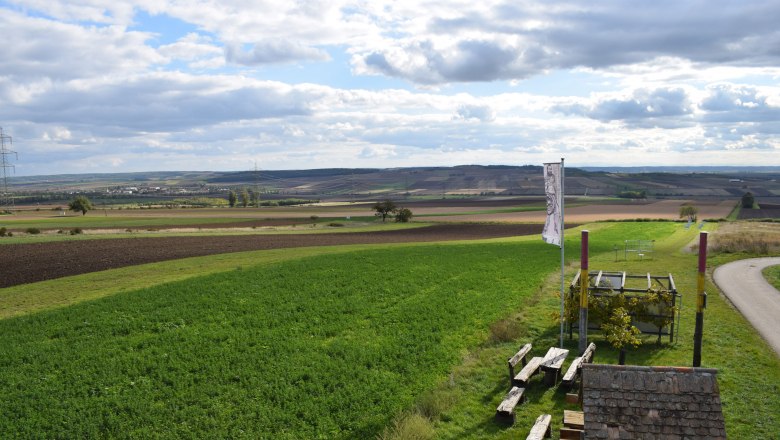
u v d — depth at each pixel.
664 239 62.91
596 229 79.69
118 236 69.88
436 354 19.97
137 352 20.17
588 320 21.56
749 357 18.83
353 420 15.08
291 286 31.12
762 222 95.81
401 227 93.00
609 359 18.88
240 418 15.02
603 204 162.88
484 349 20.50
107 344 21.02
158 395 16.47
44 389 16.81
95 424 14.50
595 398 9.54
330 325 23.56
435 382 17.47
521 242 59.25
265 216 127.94
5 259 46.28
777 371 17.42
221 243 61.12
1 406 15.66
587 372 9.81
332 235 75.69
